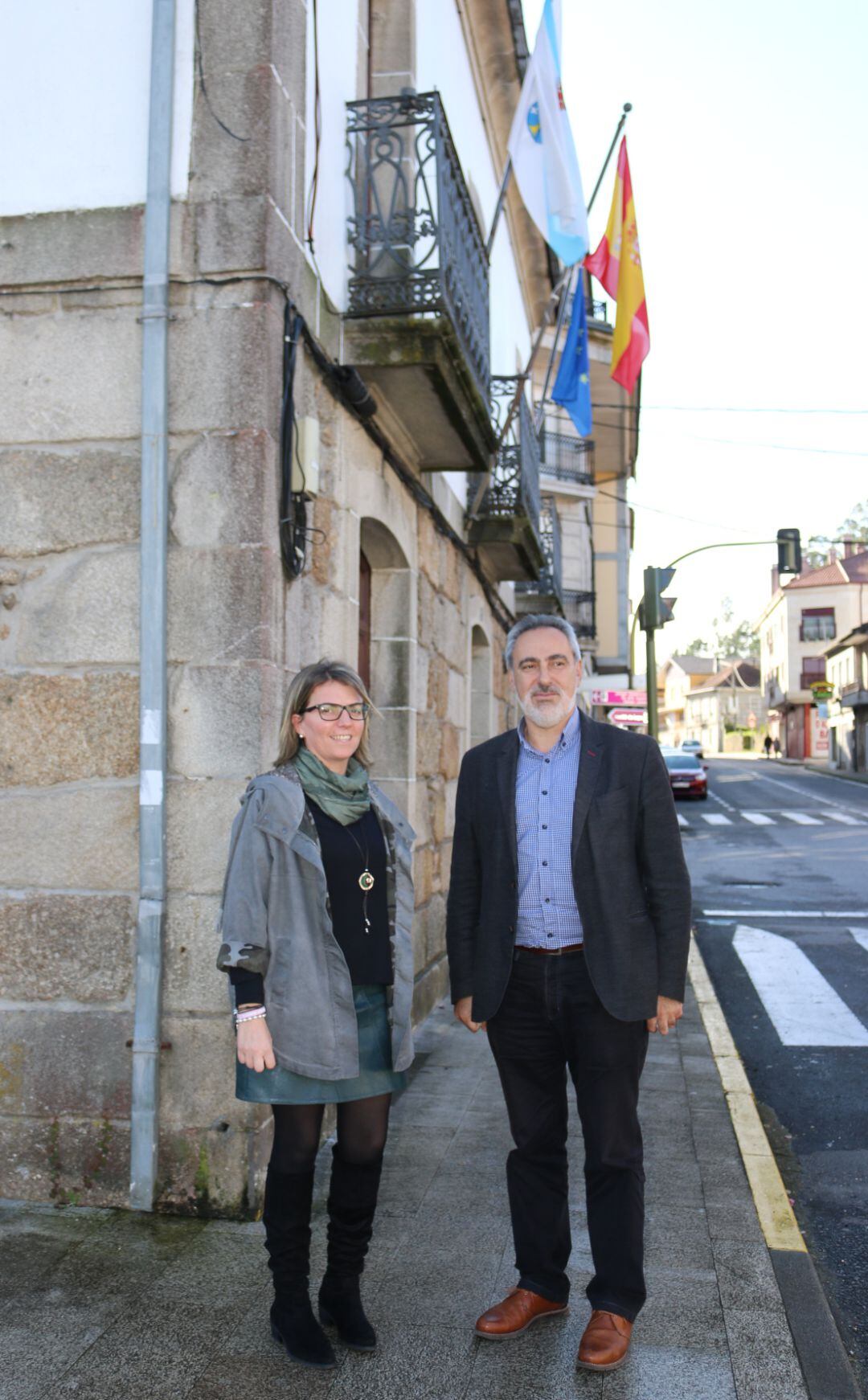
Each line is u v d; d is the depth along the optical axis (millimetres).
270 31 3861
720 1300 3088
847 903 11617
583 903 2846
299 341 4109
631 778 2898
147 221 3850
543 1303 2957
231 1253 3348
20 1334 2859
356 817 2818
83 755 3836
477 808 3053
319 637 4430
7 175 3982
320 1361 2705
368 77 5844
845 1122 5023
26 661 3891
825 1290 3422
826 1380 2701
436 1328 2930
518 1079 3002
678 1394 2625
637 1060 2887
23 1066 3787
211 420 3791
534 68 7168
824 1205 4113
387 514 5551
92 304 3902
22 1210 3684
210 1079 3654
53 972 3789
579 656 3043
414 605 6137
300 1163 2756
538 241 11391
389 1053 2826
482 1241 3473
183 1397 2592
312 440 4066
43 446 3910
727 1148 4367
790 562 14398
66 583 3873
